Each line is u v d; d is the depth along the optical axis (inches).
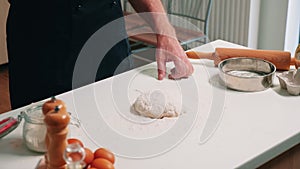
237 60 63.4
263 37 145.2
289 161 50.1
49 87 68.6
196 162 43.8
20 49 68.6
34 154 45.7
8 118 50.4
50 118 38.4
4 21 147.3
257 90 57.9
